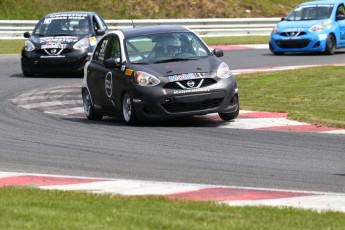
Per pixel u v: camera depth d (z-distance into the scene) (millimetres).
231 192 25250
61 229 17625
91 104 45562
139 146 35125
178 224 18484
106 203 21672
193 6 118125
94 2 117125
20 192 23719
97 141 36719
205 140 36312
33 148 35062
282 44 82062
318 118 41812
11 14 114125
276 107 47188
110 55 44438
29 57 67938
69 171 29906
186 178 28297
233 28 108375
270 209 21594
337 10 84000
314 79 60500
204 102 40531
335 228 19062
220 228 18250
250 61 77312
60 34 69625
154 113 40500
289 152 33000
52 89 59812
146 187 26156
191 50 42875
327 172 28984
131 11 116250
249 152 33125
